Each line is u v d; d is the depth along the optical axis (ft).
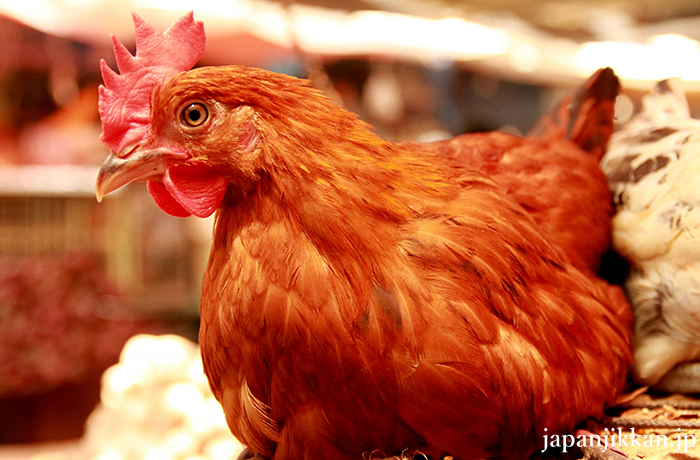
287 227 1.42
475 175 1.60
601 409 1.56
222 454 2.62
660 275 1.73
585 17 5.09
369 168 1.45
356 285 1.40
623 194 1.80
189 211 1.51
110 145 1.49
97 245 4.50
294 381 1.42
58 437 3.95
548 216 1.73
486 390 1.40
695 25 5.20
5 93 4.99
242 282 1.43
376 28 4.25
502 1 4.62
